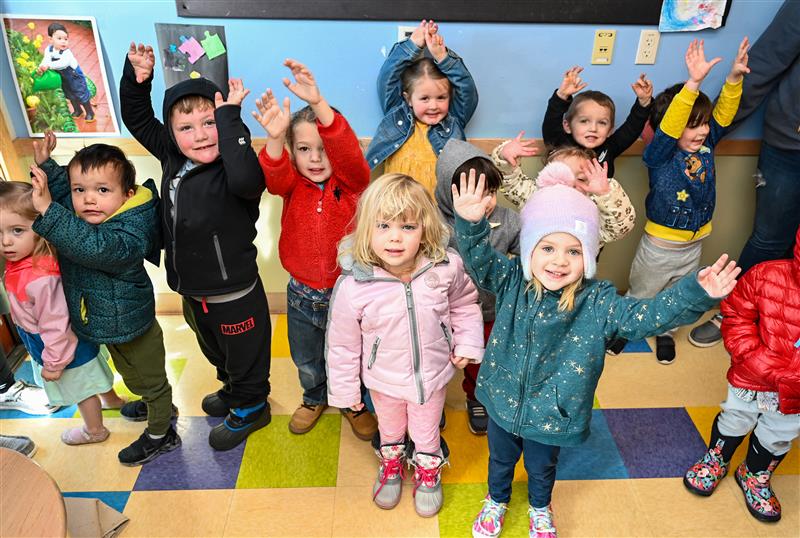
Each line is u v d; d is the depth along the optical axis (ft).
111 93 7.06
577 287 4.17
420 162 6.72
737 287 4.95
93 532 5.10
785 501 5.56
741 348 4.87
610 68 7.25
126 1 6.56
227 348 5.70
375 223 4.53
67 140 7.25
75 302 5.16
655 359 7.50
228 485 5.75
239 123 4.99
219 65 6.97
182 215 5.10
